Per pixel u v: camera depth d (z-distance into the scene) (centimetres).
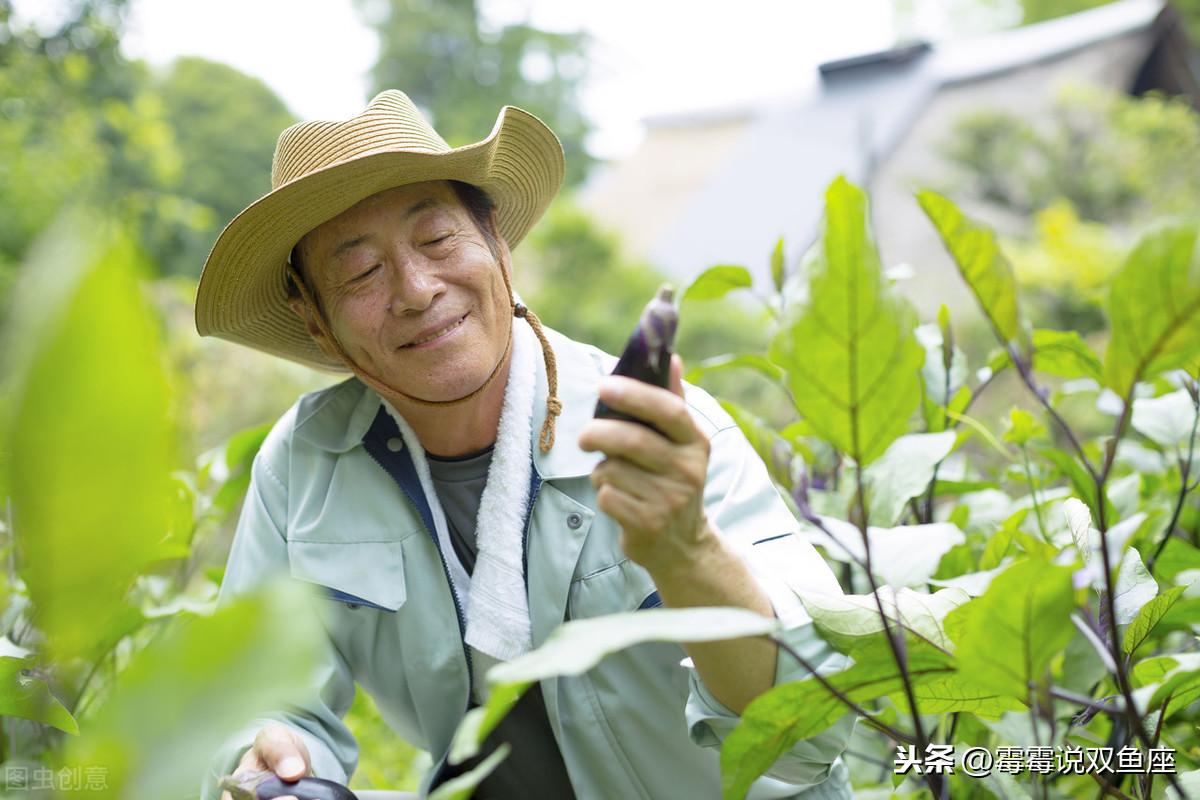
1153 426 139
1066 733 95
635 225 1448
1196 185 952
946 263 1050
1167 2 1191
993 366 156
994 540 124
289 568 150
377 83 2700
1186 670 71
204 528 182
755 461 133
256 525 153
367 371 138
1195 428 128
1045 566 60
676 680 131
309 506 147
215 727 35
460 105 2539
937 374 154
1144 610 89
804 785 118
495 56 2645
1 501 39
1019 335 77
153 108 718
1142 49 1216
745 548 117
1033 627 63
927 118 1253
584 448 78
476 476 143
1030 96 1229
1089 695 110
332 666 143
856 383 65
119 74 736
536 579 134
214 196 1593
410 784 206
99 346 31
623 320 985
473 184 141
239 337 158
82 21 687
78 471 32
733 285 154
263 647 36
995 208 1039
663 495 79
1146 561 132
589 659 56
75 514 33
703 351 859
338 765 137
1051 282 725
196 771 35
